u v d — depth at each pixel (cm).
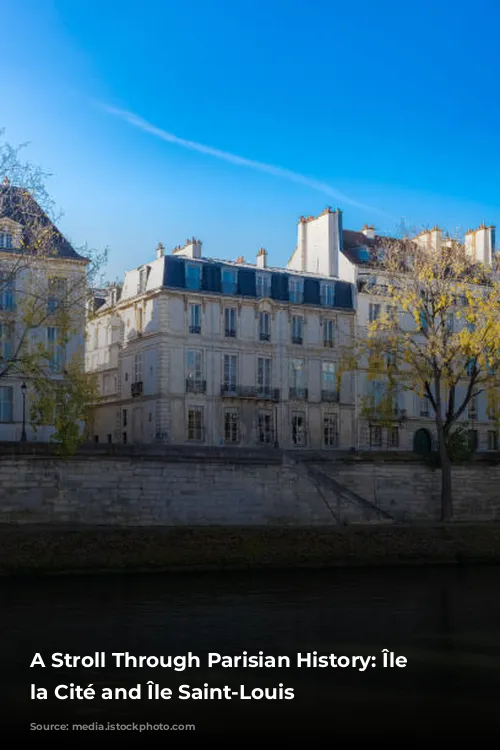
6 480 4122
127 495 4381
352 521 4912
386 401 5188
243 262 6756
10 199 4056
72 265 5028
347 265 6762
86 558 3681
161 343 5959
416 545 4316
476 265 5038
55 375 5200
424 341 6669
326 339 6569
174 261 6069
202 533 4028
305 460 4872
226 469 4634
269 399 6238
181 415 5975
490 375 4994
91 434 6894
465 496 5391
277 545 4078
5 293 4916
